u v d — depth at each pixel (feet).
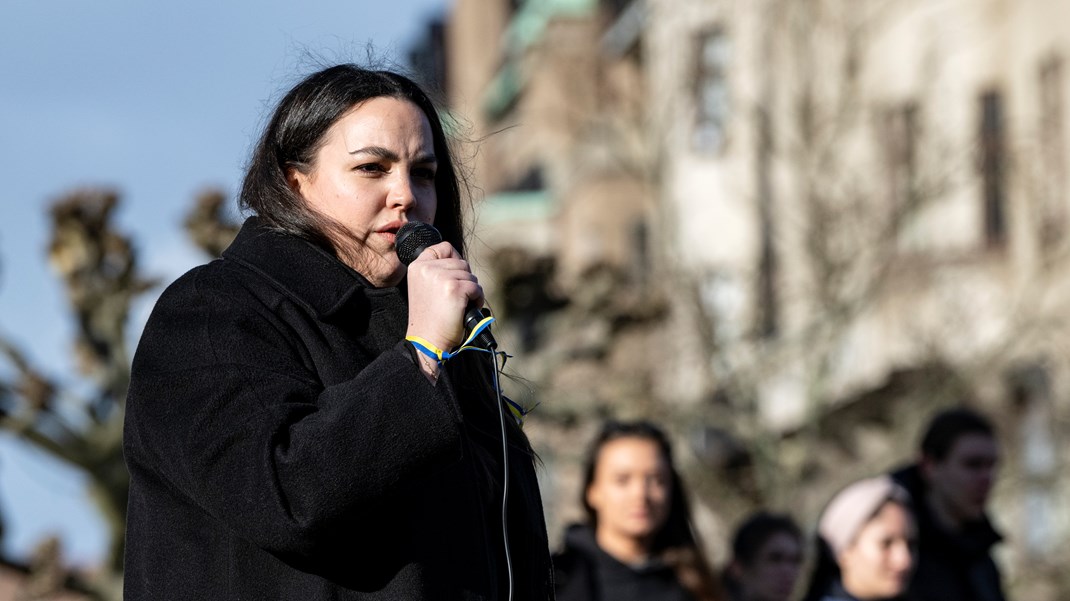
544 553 16.20
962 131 108.78
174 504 14.67
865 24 100.22
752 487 83.66
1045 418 89.25
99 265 62.34
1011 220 103.60
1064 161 103.19
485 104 242.17
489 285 75.77
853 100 95.61
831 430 87.97
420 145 15.71
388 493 13.74
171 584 14.51
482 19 269.64
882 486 32.32
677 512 31.12
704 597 30.86
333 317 15.05
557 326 77.97
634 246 182.09
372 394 13.87
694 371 87.81
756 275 95.61
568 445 77.56
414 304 14.74
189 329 14.57
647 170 101.60
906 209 90.94
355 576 14.29
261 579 14.32
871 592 31.94
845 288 90.94
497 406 16.05
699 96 122.72
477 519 14.98
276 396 14.11
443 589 14.47
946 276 101.50
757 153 108.47
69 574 62.23
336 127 15.55
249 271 15.08
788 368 88.63
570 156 189.47
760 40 112.06
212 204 59.82
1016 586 79.15
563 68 135.23
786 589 34.35
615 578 30.32
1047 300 99.40
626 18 163.53
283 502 13.57
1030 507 85.40
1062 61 104.63
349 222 15.46
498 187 229.45
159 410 14.25
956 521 33.09
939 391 83.41
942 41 111.96
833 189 92.02
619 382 79.30
